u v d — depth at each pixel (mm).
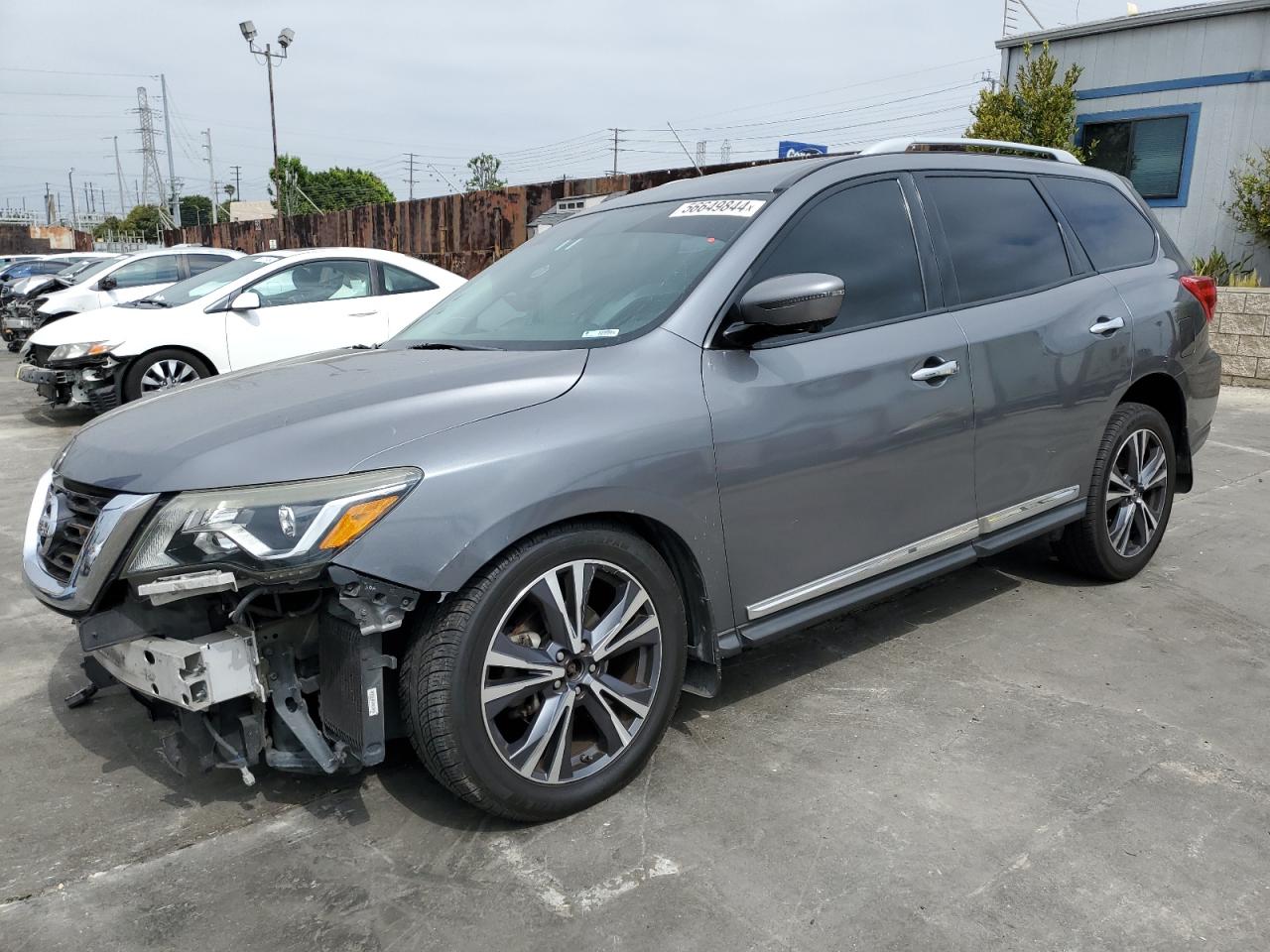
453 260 16609
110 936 2248
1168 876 2383
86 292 12406
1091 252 4164
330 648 2436
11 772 2984
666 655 2803
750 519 2908
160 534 2328
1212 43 11734
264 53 36625
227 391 2875
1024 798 2729
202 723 2518
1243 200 11539
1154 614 4062
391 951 2186
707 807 2711
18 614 4309
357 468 2332
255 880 2443
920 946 2156
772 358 2988
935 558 3516
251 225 27141
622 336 2891
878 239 3385
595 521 2672
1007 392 3596
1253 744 3014
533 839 2588
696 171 11031
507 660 2506
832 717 3225
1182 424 4508
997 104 13039
